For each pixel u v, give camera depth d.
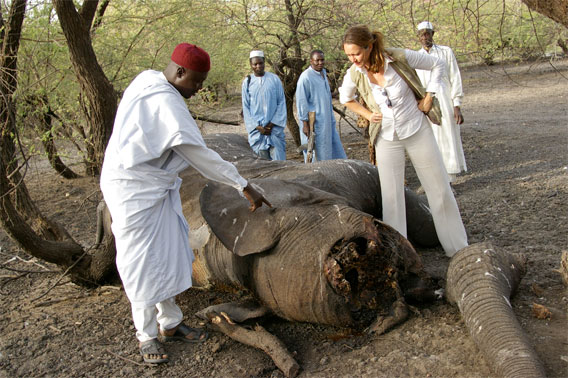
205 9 8.88
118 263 4.00
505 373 3.31
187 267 4.14
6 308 5.36
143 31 8.41
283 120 8.73
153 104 3.78
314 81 8.23
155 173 3.91
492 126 12.88
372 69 4.94
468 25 7.55
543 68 22.56
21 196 5.62
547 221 6.35
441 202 5.25
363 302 4.12
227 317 4.33
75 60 5.28
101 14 7.66
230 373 4.05
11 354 4.52
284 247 4.13
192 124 3.84
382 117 5.07
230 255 4.45
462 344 3.94
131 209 3.87
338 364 4.01
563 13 4.00
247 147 6.50
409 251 4.21
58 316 5.10
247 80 8.67
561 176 8.05
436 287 4.86
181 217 4.14
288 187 4.59
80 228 7.67
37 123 7.44
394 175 5.22
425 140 5.09
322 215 4.18
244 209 4.38
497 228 6.31
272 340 4.13
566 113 13.87
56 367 4.31
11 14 5.19
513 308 4.37
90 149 7.64
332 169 5.49
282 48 10.00
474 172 8.92
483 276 4.14
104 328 4.84
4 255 6.83
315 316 4.12
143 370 4.18
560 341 3.82
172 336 4.45
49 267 6.32
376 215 5.77
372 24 8.84
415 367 3.79
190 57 3.86
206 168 3.90
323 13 9.78
